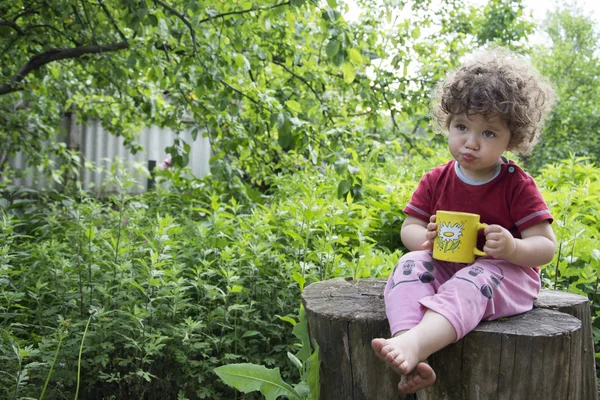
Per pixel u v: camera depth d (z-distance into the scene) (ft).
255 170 19.58
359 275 10.16
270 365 11.18
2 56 19.80
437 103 7.68
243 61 15.24
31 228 18.90
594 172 17.44
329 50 12.85
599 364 11.03
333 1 12.72
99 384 11.02
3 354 10.08
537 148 34.58
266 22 14.29
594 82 48.96
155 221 15.03
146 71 17.10
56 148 28.02
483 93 6.66
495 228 6.70
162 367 11.03
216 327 11.41
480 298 6.59
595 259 11.00
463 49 22.97
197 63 15.39
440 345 6.23
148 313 10.57
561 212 12.96
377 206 15.29
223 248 12.79
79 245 12.77
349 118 21.36
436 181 7.84
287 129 14.19
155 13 13.82
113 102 23.32
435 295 6.62
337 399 7.24
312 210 12.15
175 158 17.08
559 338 6.46
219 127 17.30
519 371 6.46
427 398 6.73
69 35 18.53
